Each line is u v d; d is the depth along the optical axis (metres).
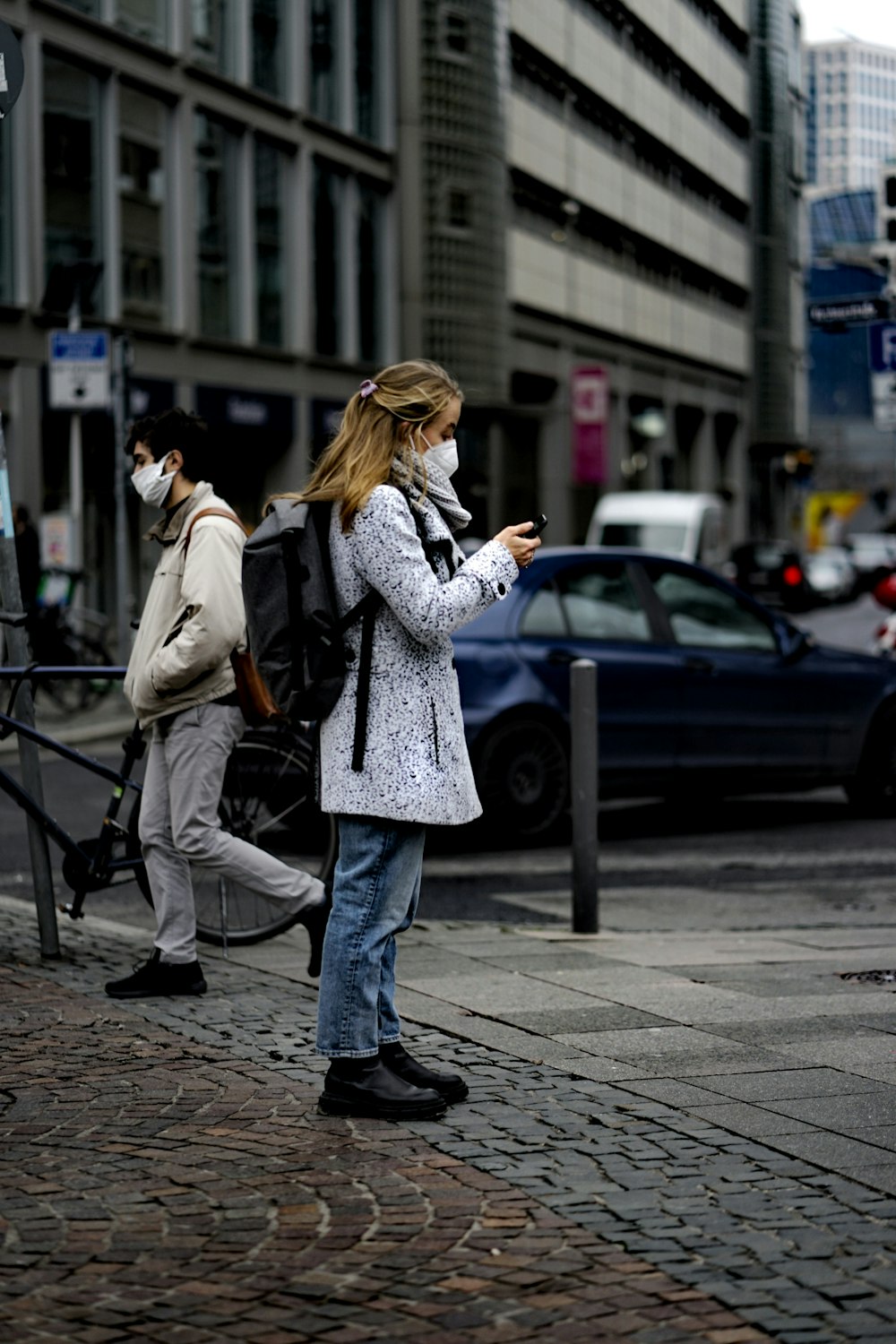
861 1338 3.52
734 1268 3.89
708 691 12.62
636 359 62.84
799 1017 6.37
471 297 40.09
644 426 60.97
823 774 13.27
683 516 35.53
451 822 5.11
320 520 5.02
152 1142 4.88
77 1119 5.11
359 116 36.75
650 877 10.84
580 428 46.41
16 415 25.67
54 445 26.66
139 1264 3.96
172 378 29.77
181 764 6.79
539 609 12.12
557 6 51.75
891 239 18.70
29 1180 4.55
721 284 76.62
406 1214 4.27
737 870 11.15
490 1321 3.63
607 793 12.27
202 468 6.91
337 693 5.02
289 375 33.78
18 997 6.77
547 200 51.78
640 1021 6.27
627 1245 4.04
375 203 37.84
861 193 88.88
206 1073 5.63
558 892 10.22
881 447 126.06
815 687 13.16
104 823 7.46
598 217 57.09
